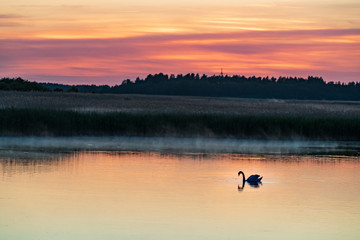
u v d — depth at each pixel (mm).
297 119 59469
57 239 18719
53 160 35844
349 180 30688
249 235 19734
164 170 32812
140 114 61281
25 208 22609
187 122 57531
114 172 31609
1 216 21359
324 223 21438
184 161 37031
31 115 54031
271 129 57312
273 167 35219
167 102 121812
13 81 142500
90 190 26297
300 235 19875
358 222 21656
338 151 46062
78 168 32750
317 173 33000
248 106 113562
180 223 21016
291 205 24312
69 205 23266
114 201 24156
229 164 36125
